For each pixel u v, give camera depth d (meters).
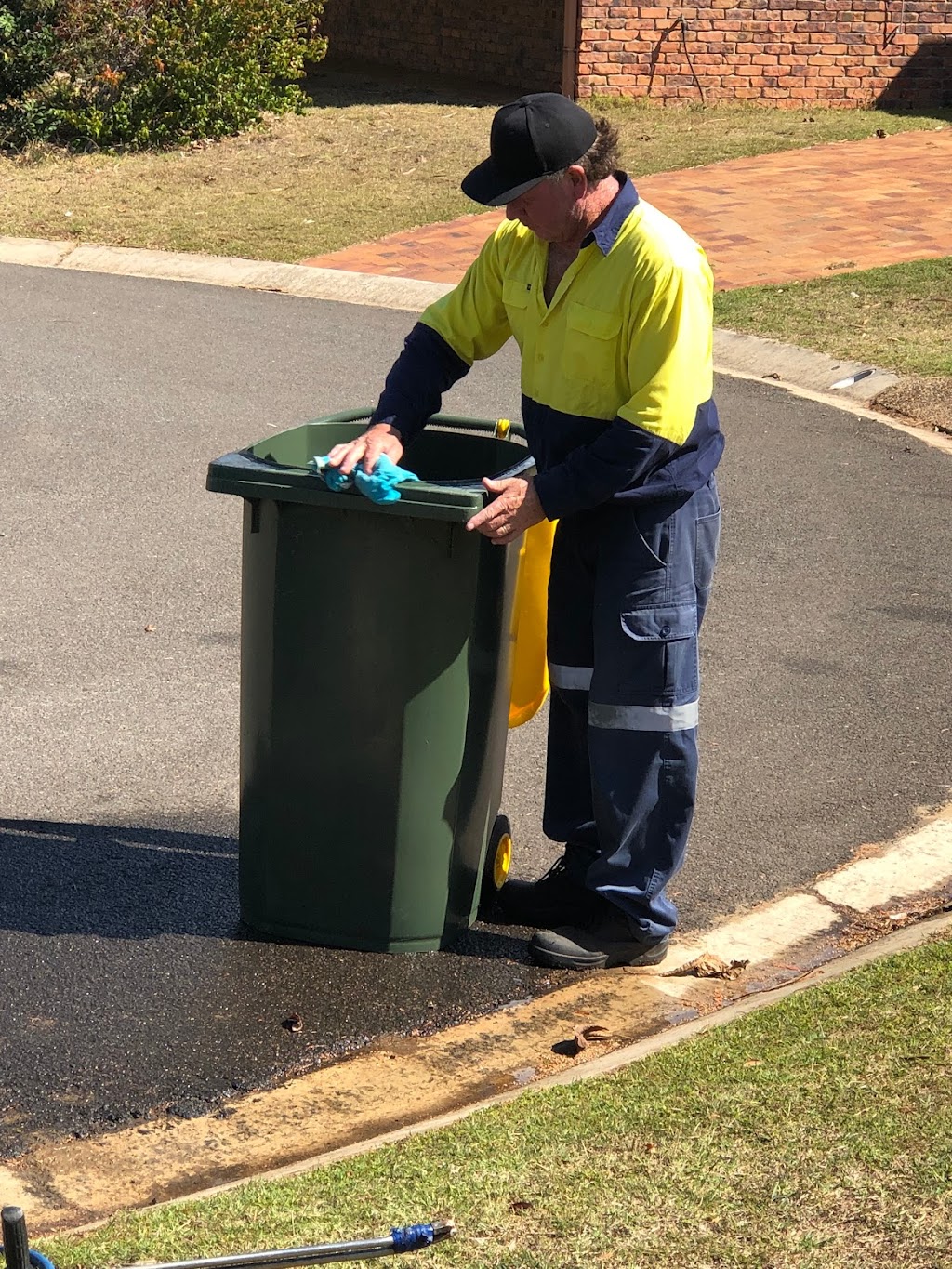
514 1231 2.84
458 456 4.31
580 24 17.59
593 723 3.91
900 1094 3.25
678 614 3.80
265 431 8.99
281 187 15.30
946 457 8.90
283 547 3.83
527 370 3.84
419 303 12.11
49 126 16.70
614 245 3.56
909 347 10.66
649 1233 2.82
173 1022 3.84
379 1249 2.11
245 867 4.19
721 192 14.65
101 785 5.09
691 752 3.92
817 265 12.60
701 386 3.61
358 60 23.77
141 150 16.67
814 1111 3.20
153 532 7.45
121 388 9.78
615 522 3.76
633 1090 3.34
